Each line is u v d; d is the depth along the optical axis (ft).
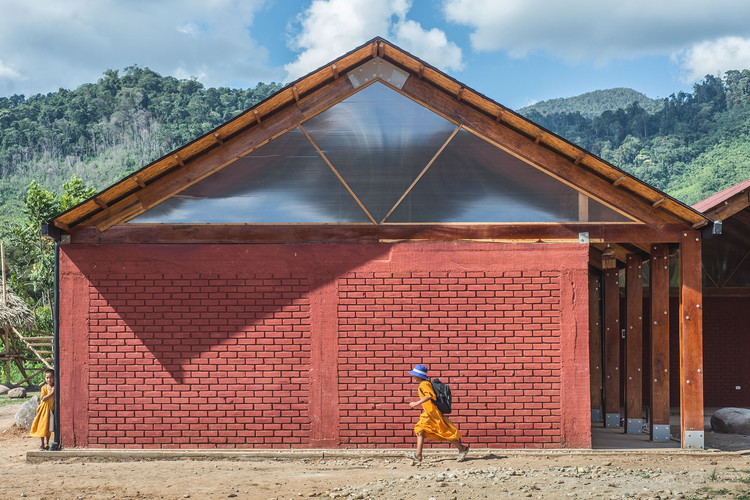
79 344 41.81
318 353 41.37
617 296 59.67
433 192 42.06
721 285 73.87
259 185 42.24
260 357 41.50
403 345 41.29
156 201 42.14
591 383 63.57
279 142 42.47
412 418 40.91
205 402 41.42
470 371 41.09
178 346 41.70
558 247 41.45
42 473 36.52
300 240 41.96
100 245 42.04
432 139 42.39
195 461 39.86
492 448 40.73
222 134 41.34
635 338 53.88
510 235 41.75
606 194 41.88
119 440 41.42
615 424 58.75
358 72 42.68
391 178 42.19
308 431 41.09
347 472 35.73
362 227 41.91
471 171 42.19
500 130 42.24
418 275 41.57
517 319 41.22
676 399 77.41
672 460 39.01
